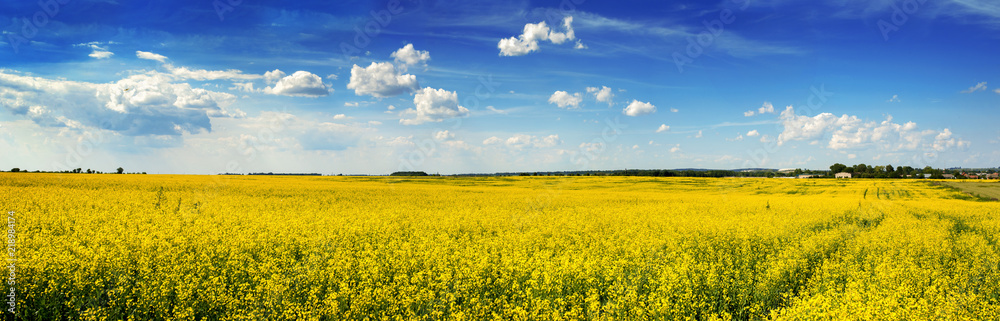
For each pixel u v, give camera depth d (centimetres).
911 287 826
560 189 5094
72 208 1831
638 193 4588
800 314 666
